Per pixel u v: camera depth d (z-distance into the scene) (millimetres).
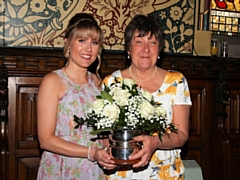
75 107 2029
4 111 2789
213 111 3512
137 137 1879
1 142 2768
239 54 4223
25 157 2986
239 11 4266
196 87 3465
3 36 3148
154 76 2193
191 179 2654
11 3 3146
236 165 3570
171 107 2141
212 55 3760
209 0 3707
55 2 3250
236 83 3594
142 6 3484
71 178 2025
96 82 2225
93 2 3342
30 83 2982
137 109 1804
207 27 3715
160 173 2119
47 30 3250
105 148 1989
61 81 2043
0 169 2754
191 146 3451
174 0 3578
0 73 2838
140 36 2098
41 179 2082
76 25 2010
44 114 1977
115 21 3414
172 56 3461
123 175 2164
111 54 3262
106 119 1796
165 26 3562
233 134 3578
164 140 1970
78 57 2043
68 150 1954
